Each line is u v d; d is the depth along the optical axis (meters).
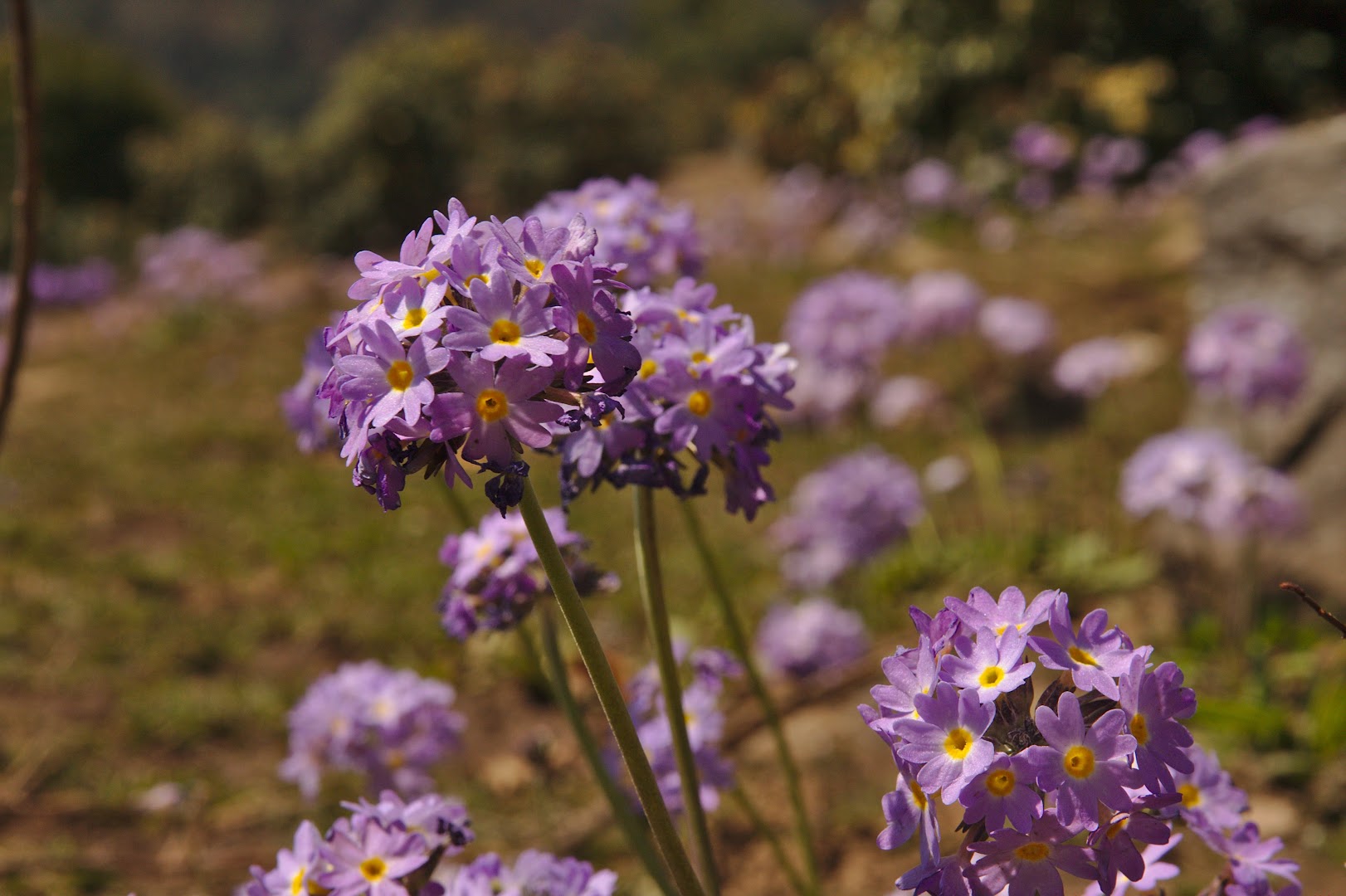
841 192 13.77
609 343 1.17
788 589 5.07
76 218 22.66
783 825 3.24
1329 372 4.48
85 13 88.19
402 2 89.75
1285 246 4.73
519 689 4.35
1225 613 4.36
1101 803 1.16
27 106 2.45
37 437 8.24
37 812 3.32
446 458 1.16
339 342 1.22
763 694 2.24
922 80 13.88
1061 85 12.83
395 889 1.43
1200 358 4.21
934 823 1.18
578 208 2.10
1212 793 1.48
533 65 22.81
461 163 21.58
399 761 2.87
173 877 3.01
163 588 5.44
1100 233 10.49
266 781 3.64
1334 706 3.35
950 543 5.31
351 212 20.78
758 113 17.36
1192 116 13.02
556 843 3.07
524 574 1.96
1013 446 6.71
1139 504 4.00
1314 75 12.98
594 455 1.53
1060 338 7.94
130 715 4.03
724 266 11.82
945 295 5.92
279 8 89.88
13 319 2.52
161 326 12.35
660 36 45.97
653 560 1.71
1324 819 3.14
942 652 1.25
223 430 8.09
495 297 1.15
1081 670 1.18
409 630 4.86
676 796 2.25
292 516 6.41
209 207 22.94
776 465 6.72
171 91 30.48
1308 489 4.39
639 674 2.37
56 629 4.88
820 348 5.82
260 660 4.73
